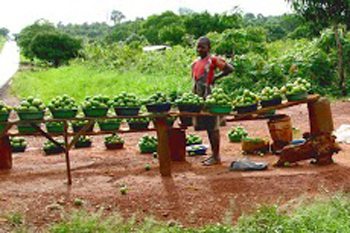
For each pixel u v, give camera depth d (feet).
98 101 31.37
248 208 28.02
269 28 168.25
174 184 30.35
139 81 81.61
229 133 40.78
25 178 31.78
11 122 30.78
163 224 26.25
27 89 85.40
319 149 32.81
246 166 32.35
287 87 33.55
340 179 31.07
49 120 30.76
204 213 27.78
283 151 32.89
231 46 78.48
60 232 25.26
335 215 25.61
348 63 72.59
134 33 191.21
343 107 57.82
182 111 32.12
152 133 45.88
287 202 27.91
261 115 35.40
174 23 171.73
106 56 115.24
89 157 36.52
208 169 32.81
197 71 34.55
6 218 26.55
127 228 25.66
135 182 30.71
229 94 66.33
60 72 115.85
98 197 28.89
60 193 29.35
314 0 66.03
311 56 71.51
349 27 70.74
